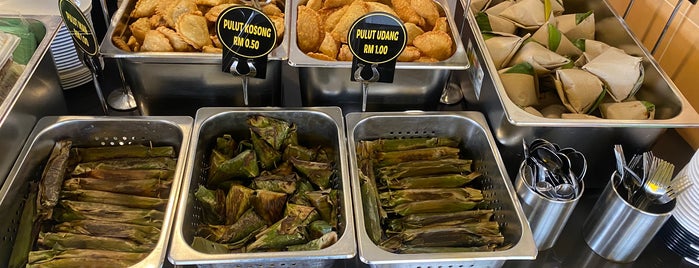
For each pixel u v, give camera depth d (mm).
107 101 1359
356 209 1012
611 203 1043
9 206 1017
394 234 1092
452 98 1465
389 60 1154
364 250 939
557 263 1111
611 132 1148
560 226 1071
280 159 1198
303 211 1054
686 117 1160
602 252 1117
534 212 1049
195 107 1311
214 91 1273
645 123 1129
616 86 1285
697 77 1403
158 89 1255
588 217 1145
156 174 1144
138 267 894
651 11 1571
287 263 957
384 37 1116
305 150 1203
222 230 1050
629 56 1330
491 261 968
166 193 1124
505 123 1180
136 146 1199
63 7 1100
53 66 1231
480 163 1233
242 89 1273
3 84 1072
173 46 1218
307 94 1313
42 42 1147
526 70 1307
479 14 1527
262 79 1248
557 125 1114
